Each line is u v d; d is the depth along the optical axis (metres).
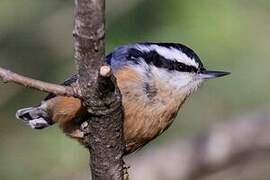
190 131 12.86
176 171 12.34
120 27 12.73
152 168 12.32
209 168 12.41
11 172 12.42
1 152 12.51
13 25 13.48
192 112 12.97
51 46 13.46
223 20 12.34
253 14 12.48
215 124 12.73
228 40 12.36
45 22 13.54
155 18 12.63
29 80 6.59
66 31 13.51
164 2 12.62
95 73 6.49
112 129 6.88
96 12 6.19
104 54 6.44
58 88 6.63
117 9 12.84
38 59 13.40
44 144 12.54
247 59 12.45
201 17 12.34
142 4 12.74
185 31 12.38
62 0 13.73
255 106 12.71
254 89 12.64
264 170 12.46
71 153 12.48
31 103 12.96
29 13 13.54
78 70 6.54
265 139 12.37
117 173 7.14
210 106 12.91
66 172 12.38
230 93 12.77
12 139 12.61
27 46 13.45
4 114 12.77
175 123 13.01
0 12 13.45
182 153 12.45
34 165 12.45
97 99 6.64
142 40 12.55
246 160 12.46
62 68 13.30
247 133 12.45
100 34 6.29
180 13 12.47
